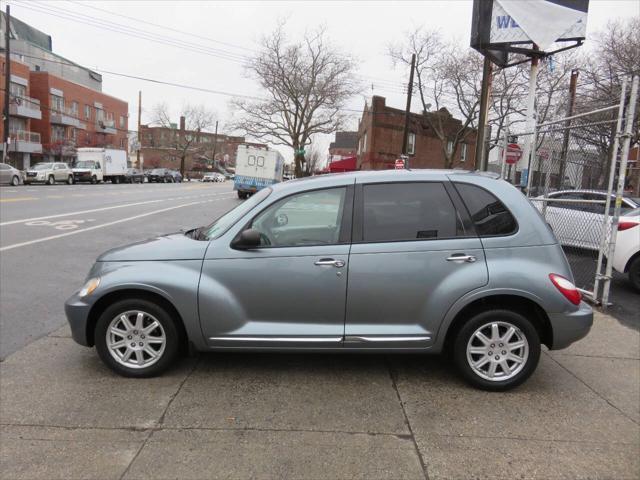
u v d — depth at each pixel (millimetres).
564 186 9562
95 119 61656
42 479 2703
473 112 28938
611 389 3959
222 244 3883
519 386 3949
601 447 3125
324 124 46250
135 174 51031
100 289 3838
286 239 3889
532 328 3779
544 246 3803
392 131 40469
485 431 3275
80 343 3977
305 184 4004
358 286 3771
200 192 34688
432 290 3750
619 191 6023
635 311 6234
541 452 3055
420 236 3811
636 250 7133
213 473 2775
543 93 25125
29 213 15133
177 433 3170
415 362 4379
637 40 22000
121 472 2773
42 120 50875
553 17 9148
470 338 3809
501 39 9602
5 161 35875
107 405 3512
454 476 2801
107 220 14375
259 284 3807
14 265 7984
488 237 3795
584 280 7895
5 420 3293
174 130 91438
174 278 3811
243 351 3893
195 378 3980
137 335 3938
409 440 3146
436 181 3932
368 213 3879
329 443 3092
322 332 3809
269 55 44688
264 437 3143
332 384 3920
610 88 21703
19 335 4918
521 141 26484
